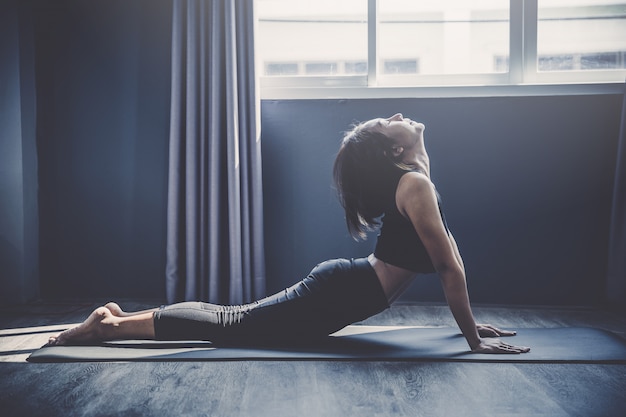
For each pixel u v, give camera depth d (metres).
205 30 2.85
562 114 2.80
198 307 1.88
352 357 1.70
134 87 2.99
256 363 1.67
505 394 1.38
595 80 2.86
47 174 3.01
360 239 2.92
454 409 1.28
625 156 2.63
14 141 2.86
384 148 1.78
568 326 2.32
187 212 2.81
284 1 6.75
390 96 2.89
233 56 2.79
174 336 1.84
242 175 2.83
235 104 2.80
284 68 6.83
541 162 2.81
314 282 1.83
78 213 3.01
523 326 2.31
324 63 6.82
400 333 2.08
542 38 6.75
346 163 1.83
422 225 1.67
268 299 1.89
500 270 2.84
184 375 1.56
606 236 2.78
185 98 2.89
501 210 2.83
